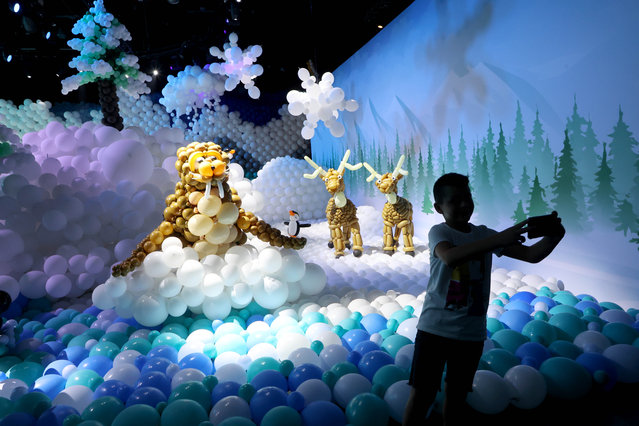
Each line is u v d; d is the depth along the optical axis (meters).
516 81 4.90
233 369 2.88
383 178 6.48
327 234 8.41
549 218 1.82
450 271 2.03
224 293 3.96
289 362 2.90
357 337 3.30
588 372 2.69
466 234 2.08
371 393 2.51
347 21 10.20
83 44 7.58
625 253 3.76
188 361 3.01
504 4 5.04
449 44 6.18
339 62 11.03
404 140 7.80
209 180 3.97
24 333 3.87
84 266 4.72
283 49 13.12
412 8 7.15
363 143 9.77
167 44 13.53
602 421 2.53
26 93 14.34
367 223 8.20
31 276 4.49
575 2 4.07
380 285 4.92
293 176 9.74
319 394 2.54
